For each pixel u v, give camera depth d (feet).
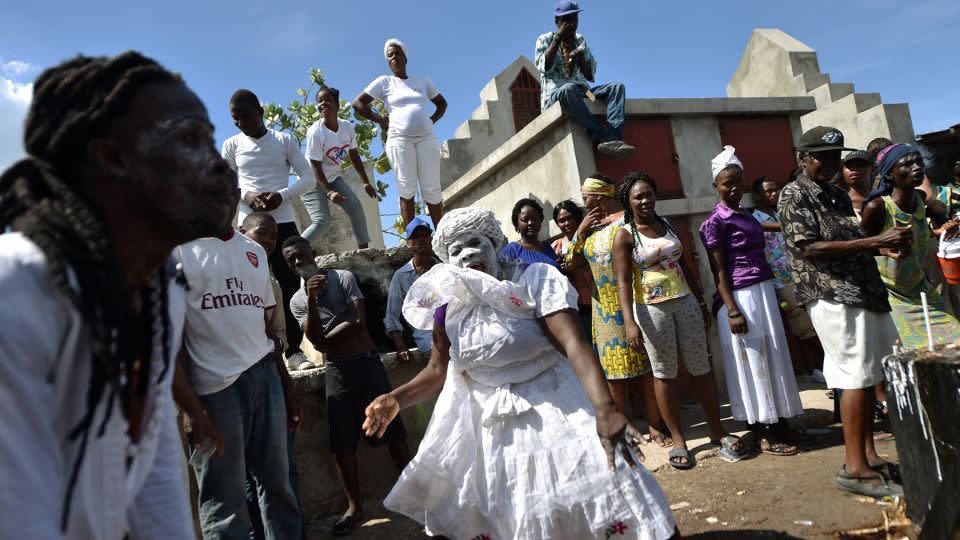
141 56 4.21
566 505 8.01
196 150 4.21
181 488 5.35
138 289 4.41
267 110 32.50
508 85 31.50
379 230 30.71
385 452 16.62
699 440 16.65
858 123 27.84
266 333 12.63
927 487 9.30
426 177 23.22
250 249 11.90
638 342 15.14
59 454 3.82
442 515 8.86
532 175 23.61
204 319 10.88
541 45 22.35
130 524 5.08
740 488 13.32
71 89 3.95
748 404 15.26
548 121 21.75
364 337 15.56
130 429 4.44
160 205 4.12
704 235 16.15
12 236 3.68
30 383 3.55
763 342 15.40
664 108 22.31
